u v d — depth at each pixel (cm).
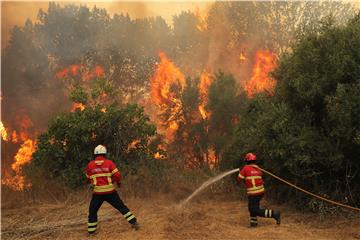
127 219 730
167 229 726
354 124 790
